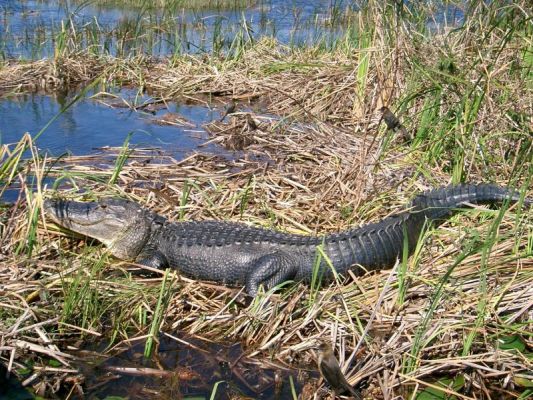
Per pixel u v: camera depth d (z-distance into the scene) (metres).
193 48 8.23
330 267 3.31
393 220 3.54
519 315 2.99
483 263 2.96
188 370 2.88
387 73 5.07
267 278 3.31
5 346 2.82
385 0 5.02
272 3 11.93
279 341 2.99
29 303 3.09
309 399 2.72
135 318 3.12
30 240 3.35
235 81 6.57
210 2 11.30
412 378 2.76
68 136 5.18
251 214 3.90
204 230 3.56
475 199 3.85
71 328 3.01
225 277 3.43
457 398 2.74
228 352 2.98
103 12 10.55
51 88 6.57
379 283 3.27
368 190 4.13
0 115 5.65
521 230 3.47
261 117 5.49
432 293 3.11
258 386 2.81
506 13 4.31
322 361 2.63
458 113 4.20
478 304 2.99
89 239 3.72
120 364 2.89
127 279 3.34
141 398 2.73
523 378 2.79
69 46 7.44
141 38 8.10
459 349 2.90
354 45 6.76
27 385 2.75
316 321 3.04
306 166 4.57
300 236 3.50
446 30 4.90
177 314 3.15
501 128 4.29
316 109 5.67
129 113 5.86
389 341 2.91
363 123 5.25
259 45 7.65
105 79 6.64
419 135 4.56
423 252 3.48
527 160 3.88
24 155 4.70
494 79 4.25
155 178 4.34
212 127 5.44
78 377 2.80
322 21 9.35
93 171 4.37
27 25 9.14
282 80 6.45
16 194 4.00
